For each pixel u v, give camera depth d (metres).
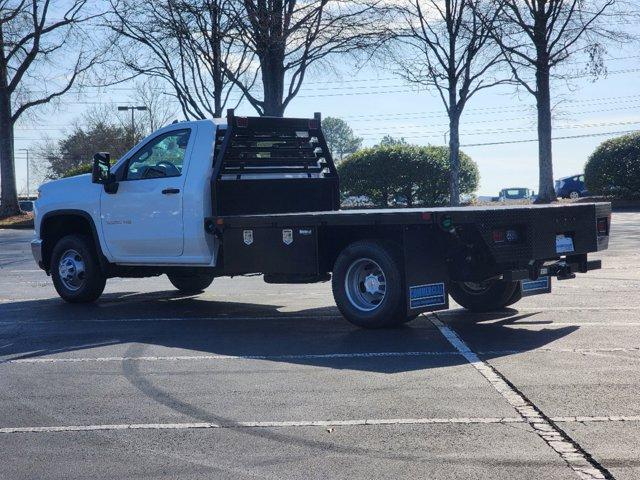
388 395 6.42
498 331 9.05
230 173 10.77
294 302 12.16
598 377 6.77
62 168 83.75
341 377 7.07
